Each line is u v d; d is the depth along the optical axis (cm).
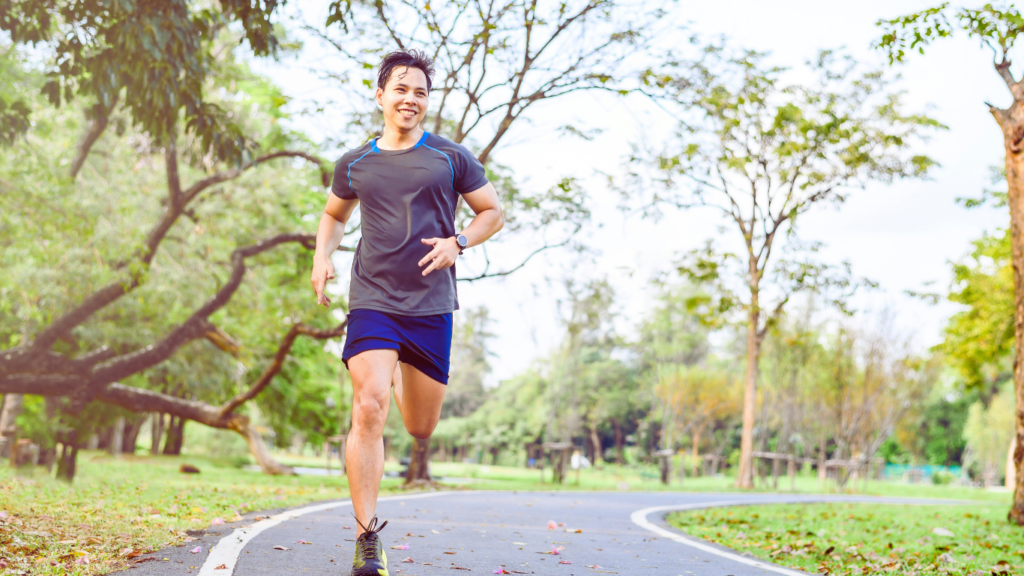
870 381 3091
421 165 342
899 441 5922
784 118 1959
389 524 634
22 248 1359
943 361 3194
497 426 6328
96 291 1530
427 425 362
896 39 990
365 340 329
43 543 388
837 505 1494
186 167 1733
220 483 1127
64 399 1764
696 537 755
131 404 1855
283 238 1747
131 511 561
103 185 1560
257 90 1627
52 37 1055
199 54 994
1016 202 1093
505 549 512
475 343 4359
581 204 1464
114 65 965
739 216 2280
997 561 633
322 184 1599
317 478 1811
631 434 6662
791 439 3619
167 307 1802
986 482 5562
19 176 1285
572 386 3259
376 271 337
